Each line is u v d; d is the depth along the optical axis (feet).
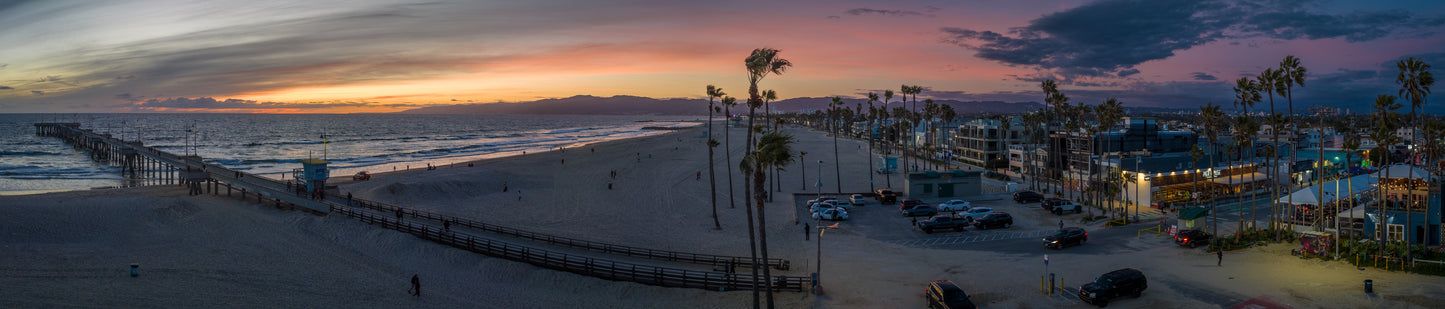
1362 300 117.70
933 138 565.94
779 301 129.39
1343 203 189.98
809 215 237.86
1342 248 154.51
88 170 444.55
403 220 206.08
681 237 200.03
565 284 143.95
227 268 150.71
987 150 465.06
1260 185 280.51
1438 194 158.61
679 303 131.13
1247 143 192.24
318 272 149.89
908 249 175.32
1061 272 146.41
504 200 280.10
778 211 248.73
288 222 198.90
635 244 188.65
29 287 130.82
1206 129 223.92
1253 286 129.70
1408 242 136.05
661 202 274.98
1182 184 262.88
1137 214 222.28
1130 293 123.65
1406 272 134.51
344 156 594.65
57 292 128.26
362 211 213.25
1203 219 187.01
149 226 194.70
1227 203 255.50
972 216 217.36
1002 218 206.08
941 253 169.58
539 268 154.10
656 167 433.07
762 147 112.98
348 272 150.92
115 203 211.20
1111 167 285.02
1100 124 262.47
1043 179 375.86
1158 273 142.92
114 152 513.86
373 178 356.59
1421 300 115.85
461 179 321.52
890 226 212.43
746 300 131.13
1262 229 184.65
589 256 167.84
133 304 122.62
